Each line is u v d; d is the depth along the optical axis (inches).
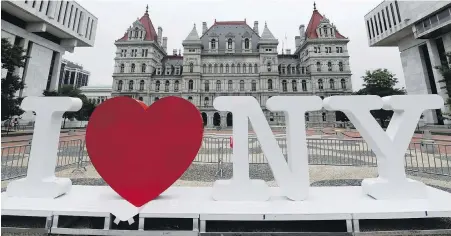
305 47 2213.3
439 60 1387.8
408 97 180.4
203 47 2251.5
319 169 361.7
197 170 362.0
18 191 175.3
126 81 2127.2
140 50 2162.9
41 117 182.2
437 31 1321.4
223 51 2223.2
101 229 153.6
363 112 180.5
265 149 176.4
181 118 171.2
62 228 153.0
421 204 162.9
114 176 168.2
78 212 152.5
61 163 383.9
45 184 175.5
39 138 180.9
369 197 178.9
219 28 2343.8
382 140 180.2
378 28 1722.4
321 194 187.0
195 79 2096.5
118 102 173.6
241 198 173.0
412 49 1592.0
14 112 888.9
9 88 852.6
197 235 150.2
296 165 176.1
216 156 488.1
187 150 168.7
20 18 1489.9
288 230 163.0
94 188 199.8
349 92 2044.8
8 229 152.6
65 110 180.4
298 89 2111.2
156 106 172.9
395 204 163.6
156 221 174.6
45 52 1704.0
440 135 914.7
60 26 1637.6
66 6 1699.1
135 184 167.2
